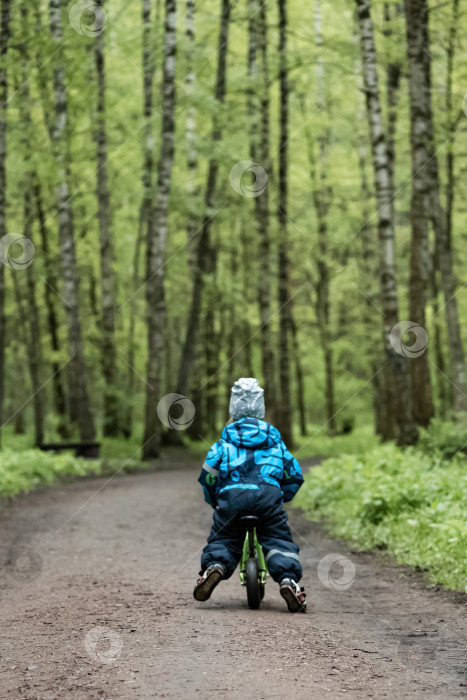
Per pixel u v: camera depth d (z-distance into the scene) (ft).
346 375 124.36
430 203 66.44
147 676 12.57
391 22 60.34
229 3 76.23
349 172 92.17
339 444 92.02
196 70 72.38
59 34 62.18
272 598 20.66
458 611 18.29
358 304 109.60
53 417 90.58
